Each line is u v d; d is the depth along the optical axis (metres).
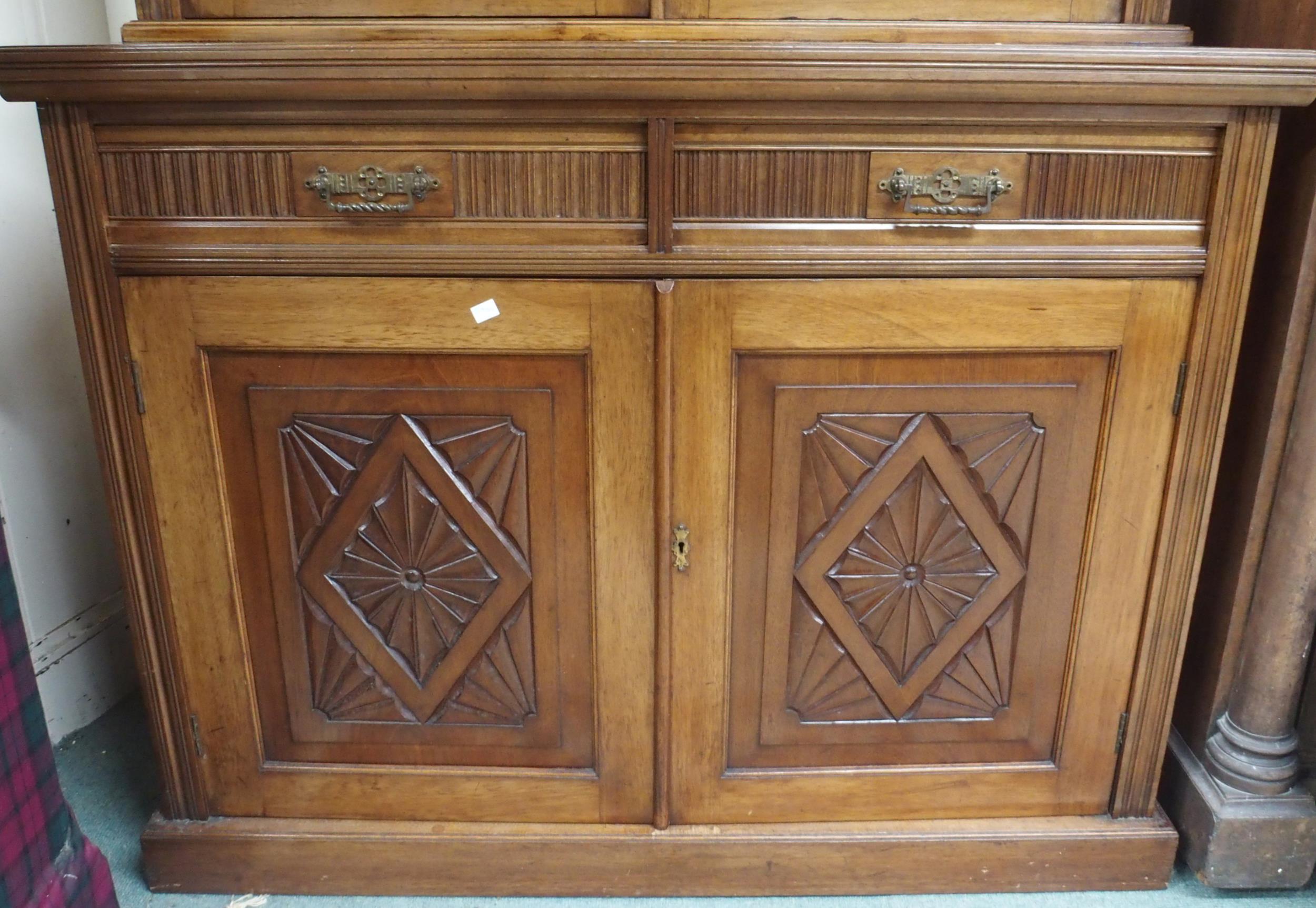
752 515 1.12
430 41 1.00
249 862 1.24
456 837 1.22
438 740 1.22
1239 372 1.20
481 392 1.08
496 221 1.02
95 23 1.51
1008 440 1.11
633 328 1.05
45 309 1.45
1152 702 1.20
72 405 1.52
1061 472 1.12
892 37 1.02
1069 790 1.25
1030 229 1.03
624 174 1.01
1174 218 1.04
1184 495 1.12
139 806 1.40
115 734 1.56
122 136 1.00
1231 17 1.22
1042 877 1.25
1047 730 1.23
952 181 1.01
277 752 1.23
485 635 1.18
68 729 1.54
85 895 0.98
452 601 1.17
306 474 1.12
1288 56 0.94
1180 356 1.07
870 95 0.96
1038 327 1.06
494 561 1.14
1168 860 1.25
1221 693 1.26
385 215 1.02
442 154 1.01
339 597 1.17
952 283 1.04
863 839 1.23
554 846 1.22
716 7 1.02
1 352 1.38
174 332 1.06
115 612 1.63
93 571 1.58
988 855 1.24
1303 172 1.08
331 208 1.01
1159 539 1.13
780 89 0.95
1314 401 1.10
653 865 1.23
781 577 1.15
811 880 1.25
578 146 1.00
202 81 0.95
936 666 1.20
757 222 1.03
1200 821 1.25
